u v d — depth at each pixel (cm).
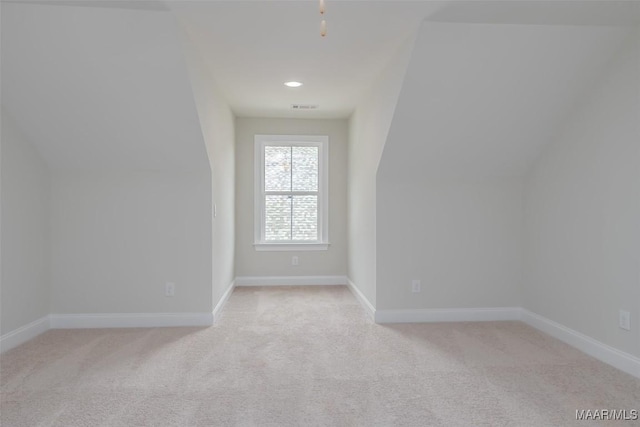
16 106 292
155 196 356
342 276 532
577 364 270
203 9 240
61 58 262
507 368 263
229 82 375
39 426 194
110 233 354
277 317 383
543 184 345
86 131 316
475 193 374
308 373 255
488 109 310
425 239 372
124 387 235
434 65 279
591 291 288
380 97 353
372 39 283
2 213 292
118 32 250
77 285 352
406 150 343
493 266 377
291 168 529
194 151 337
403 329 347
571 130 309
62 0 227
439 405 214
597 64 275
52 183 349
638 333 250
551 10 238
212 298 362
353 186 484
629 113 256
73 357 281
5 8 233
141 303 357
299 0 230
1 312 291
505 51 271
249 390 232
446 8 238
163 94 289
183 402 218
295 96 422
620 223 263
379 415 204
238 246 524
